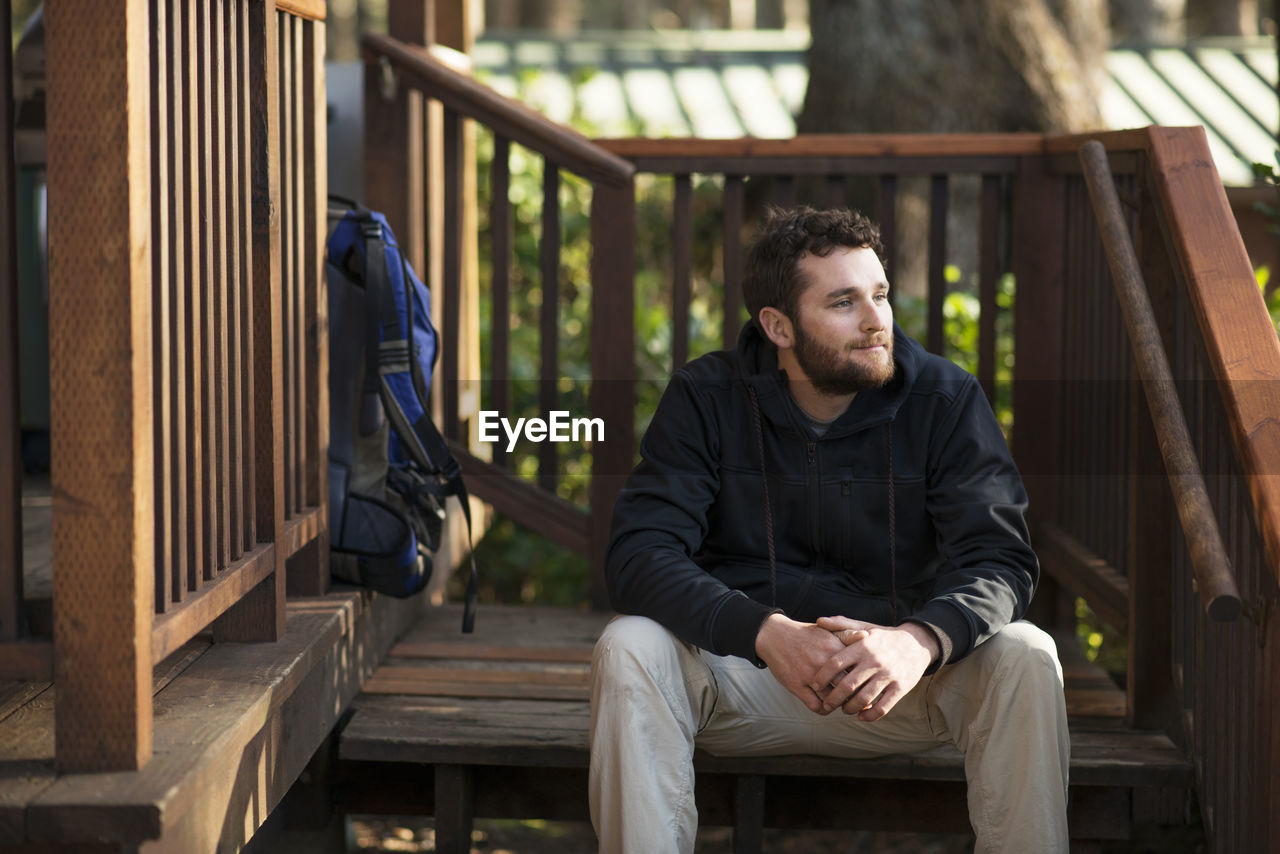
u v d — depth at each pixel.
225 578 1.96
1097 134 2.96
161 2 1.70
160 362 1.72
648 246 7.51
